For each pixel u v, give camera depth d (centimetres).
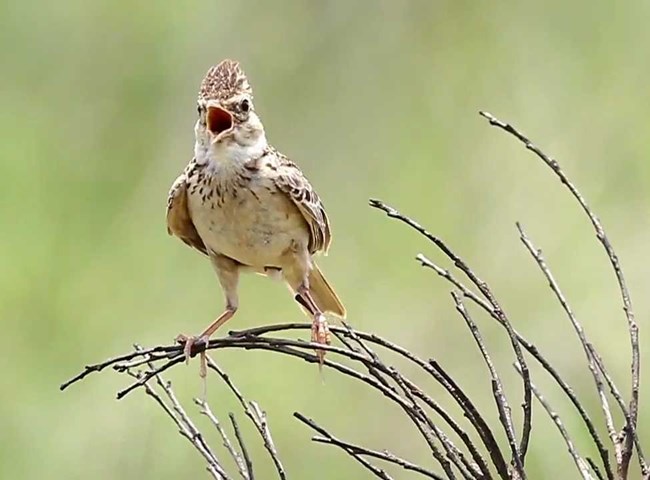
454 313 1327
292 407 1272
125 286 1386
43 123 1472
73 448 1290
